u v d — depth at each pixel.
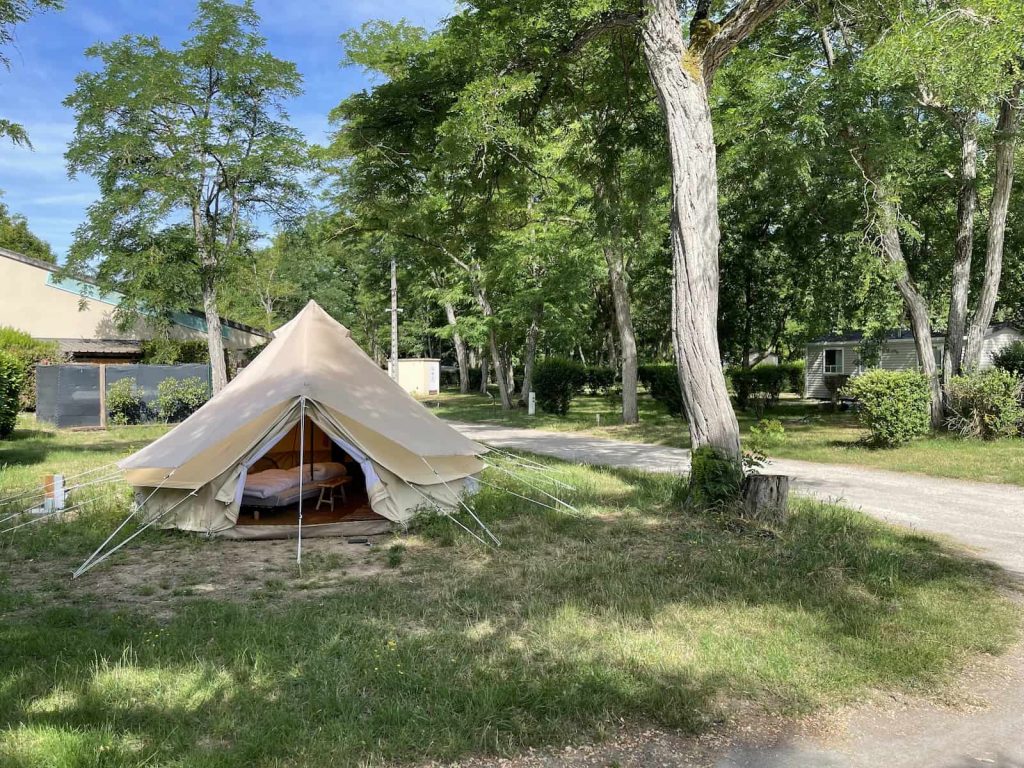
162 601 5.76
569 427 21.41
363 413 8.50
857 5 12.17
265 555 7.24
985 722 3.90
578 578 6.18
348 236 22.42
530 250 22.41
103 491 9.83
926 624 5.16
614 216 14.13
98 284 21.31
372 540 7.84
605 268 23.19
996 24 10.24
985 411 15.15
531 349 27.47
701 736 3.66
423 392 41.41
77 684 4.03
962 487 11.12
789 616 5.21
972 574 6.43
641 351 47.62
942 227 19.80
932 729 3.81
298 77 20.30
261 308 46.22
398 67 16.62
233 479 7.94
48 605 5.62
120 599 5.79
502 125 10.24
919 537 7.70
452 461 9.51
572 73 11.83
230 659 4.44
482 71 10.52
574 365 26.66
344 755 3.36
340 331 9.96
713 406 8.52
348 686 4.03
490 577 6.29
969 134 16.20
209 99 20.41
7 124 9.23
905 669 4.42
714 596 5.65
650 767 3.39
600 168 12.77
